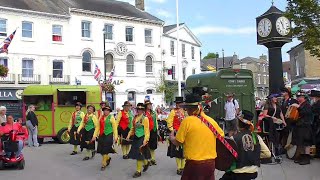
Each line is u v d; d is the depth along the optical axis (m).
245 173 5.94
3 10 33.62
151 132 12.01
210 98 17.02
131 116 13.67
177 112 10.97
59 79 36.41
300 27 13.22
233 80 18.27
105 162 11.94
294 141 11.26
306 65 40.62
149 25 43.53
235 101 16.34
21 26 34.66
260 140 6.32
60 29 36.91
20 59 34.44
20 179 10.66
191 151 5.68
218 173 10.45
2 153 12.08
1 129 12.29
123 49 40.88
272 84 16.20
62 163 13.31
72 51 37.34
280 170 10.39
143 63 42.72
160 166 12.05
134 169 11.77
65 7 38.16
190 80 20.20
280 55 16.23
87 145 13.88
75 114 15.67
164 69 44.47
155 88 43.38
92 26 38.84
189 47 50.19
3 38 33.66
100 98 21.14
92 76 38.44
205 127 5.71
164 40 45.41
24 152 16.39
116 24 40.66
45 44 35.88
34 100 20.50
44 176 11.04
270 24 15.88
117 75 40.34
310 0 12.71
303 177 9.52
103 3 42.47
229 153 5.89
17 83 34.06
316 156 12.06
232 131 6.34
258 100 30.81
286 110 11.97
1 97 33.12
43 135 19.86
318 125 11.73
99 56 39.16
